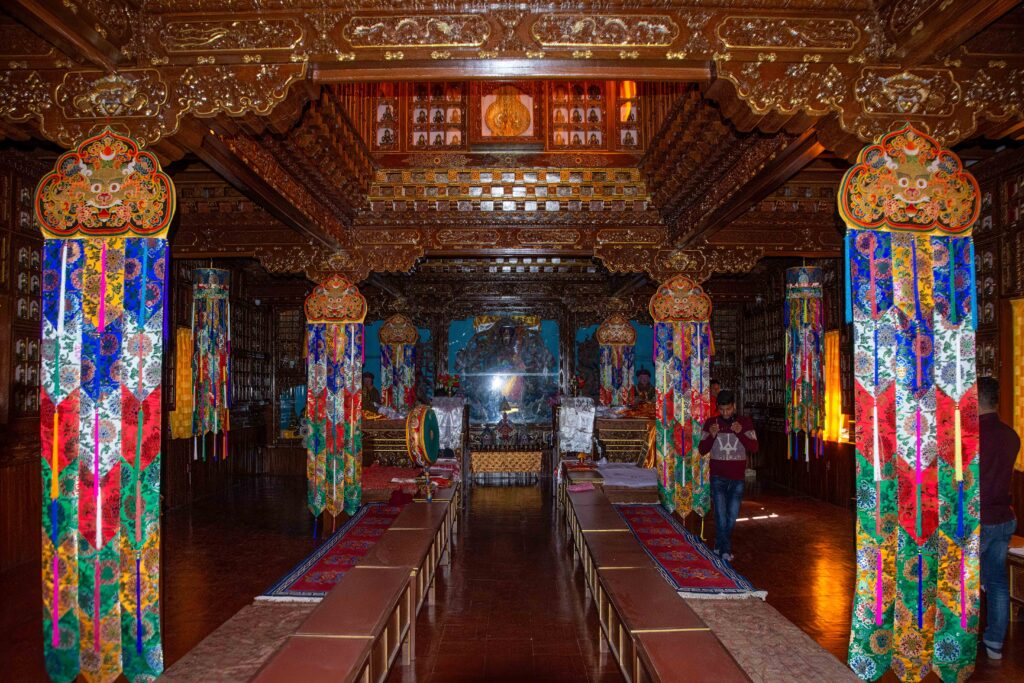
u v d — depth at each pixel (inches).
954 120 144.6
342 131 222.8
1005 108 144.7
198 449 396.5
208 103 144.6
